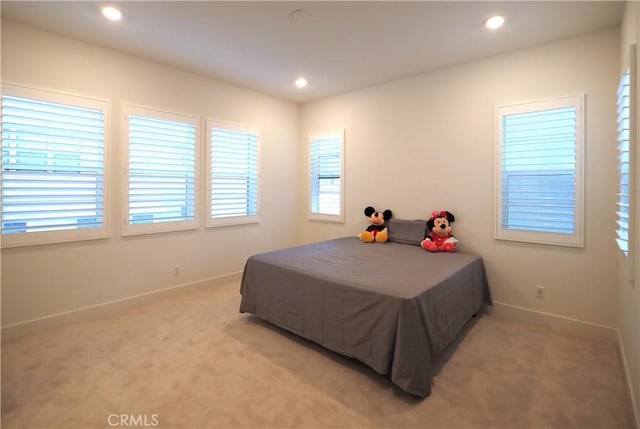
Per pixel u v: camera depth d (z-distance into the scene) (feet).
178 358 7.91
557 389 6.73
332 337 7.81
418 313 6.61
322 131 15.81
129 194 11.00
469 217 11.30
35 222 9.17
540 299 9.98
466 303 9.11
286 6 7.98
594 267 9.09
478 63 10.96
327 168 15.72
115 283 10.82
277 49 10.39
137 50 10.54
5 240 8.71
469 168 11.27
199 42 9.96
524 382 6.97
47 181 9.32
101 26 9.02
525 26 8.77
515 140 10.25
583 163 9.12
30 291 9.18
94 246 10.34
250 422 5.80
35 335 9.03
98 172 10.29
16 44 8.74
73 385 6.77
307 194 16.66
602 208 8.92
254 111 14.75
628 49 6.48
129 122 10.91
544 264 9.89
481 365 7.65
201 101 12.84
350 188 14.85
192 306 11.34
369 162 14.11
